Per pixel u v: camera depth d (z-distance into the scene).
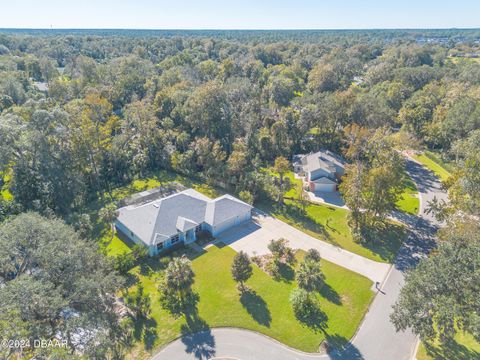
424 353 25.45
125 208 43.34
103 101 62.66
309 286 29.05
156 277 33.91
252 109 74.75
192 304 30.20
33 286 20.62
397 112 85.94
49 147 45.12
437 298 21.72
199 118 67.62
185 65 112.75
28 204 41.56
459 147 56.97
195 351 25.53
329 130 70.75
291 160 67.31
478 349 25.48
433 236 42.16
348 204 40.69
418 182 58.47
